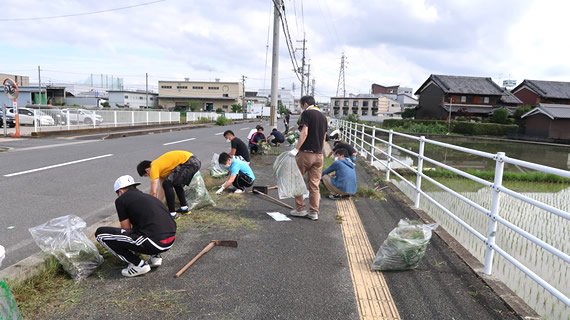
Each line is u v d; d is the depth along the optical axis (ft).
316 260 12.28
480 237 12.02
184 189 17.75
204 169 30.09
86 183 23.63
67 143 46.88
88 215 17.12
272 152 41.14
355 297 9.96
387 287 10.54
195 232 14.58
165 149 43.60
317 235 14.73
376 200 20.99
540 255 16.76
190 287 10.23
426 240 11.62
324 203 19.94
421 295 10.14
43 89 159.43
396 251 11.42
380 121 185.47
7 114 74.74
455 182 37.76
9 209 17.57
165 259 12.03
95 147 43.29
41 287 9.78
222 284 10.44
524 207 28.45
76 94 229.04
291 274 11.19
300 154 16.58
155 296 9.69
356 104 257.96
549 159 75.92
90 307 9.09
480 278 11.18
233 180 20.97
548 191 38.63
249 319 8.81
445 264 12.21
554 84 162.91
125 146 45.65
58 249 10.35
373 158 36.65
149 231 10.73
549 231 22.00
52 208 17.98
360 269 11.68
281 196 16.80
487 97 158.92
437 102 163.73
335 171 21.21
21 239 13.91
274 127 53.31
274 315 9.02
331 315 9.09
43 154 35.60
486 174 44.45
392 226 16.26
